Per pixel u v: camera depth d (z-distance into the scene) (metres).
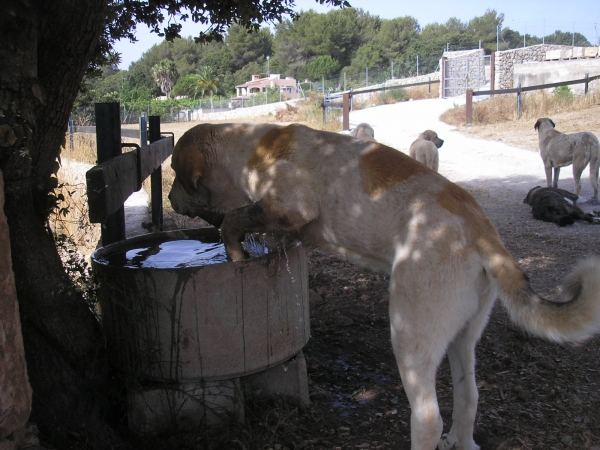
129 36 5.05
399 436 3.58
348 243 3.58
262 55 94.19
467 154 15.55
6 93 2.75
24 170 2.95
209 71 74.56
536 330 3.01
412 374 3.13
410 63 49.56
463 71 34.94
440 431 3.09
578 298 2.90
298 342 3.82
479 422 3.78
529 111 21.09
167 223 8.09
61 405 3.20
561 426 3.68
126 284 3.40
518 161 14.21
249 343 3.51
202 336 3.41
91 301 3.58
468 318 3.22
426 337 3.11
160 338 3.42
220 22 4.94
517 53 33.56
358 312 5.53
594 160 9.95
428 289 3.11
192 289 3.34
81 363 3.36
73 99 3.20
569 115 19.73
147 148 5.31
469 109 21.12
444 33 90.81
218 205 4.21
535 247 7.52
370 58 78.56
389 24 85.50
